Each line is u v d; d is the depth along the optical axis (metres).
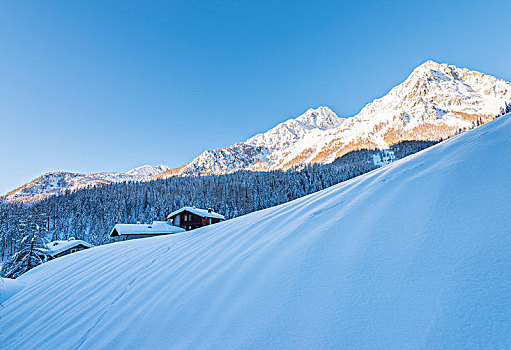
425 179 2.78
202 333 2.09
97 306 4.12
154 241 9.06
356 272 1.87
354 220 2.71
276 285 2.21
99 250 9.92
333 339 1.43
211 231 6.79
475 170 2.39
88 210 77.62
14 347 3.88
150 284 4.13
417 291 1.48
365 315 1.49
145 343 2.38
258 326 1.82
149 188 94.44
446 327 1.21
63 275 7.45
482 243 1.57
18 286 8.28
